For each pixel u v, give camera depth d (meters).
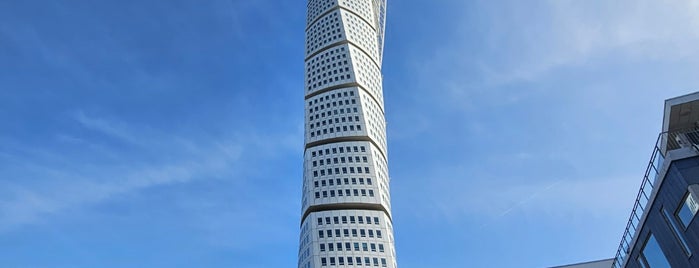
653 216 30.94
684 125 32.53
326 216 129.75
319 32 191.00
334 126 153.88
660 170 29.20
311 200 136.00
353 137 150.62
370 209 135.00
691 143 29.00
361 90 165.00
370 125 156.00
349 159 144.12
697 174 26.69
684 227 27.45
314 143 153.00
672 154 28.09
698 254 26.25
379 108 170.75
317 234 126.06
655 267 31.58
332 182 138.88
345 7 196.62
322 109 160.75
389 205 141.62
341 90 164.62
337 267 118.94
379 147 154.25
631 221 34.75
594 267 71.50
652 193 30.64
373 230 127.25
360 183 138.38
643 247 33.00
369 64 181.00
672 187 28.20
